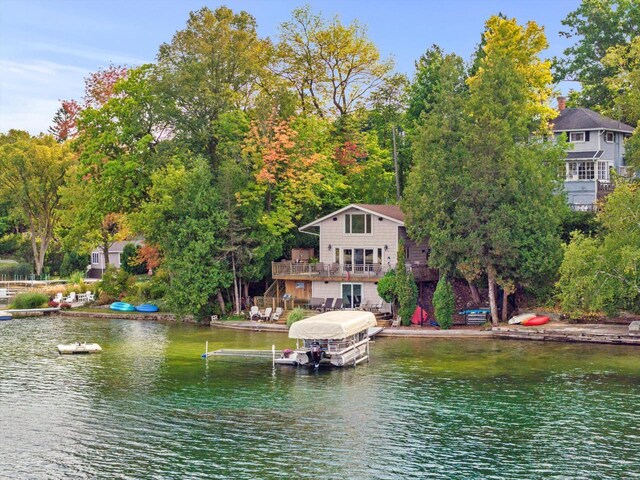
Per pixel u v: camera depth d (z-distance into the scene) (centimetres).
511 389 4788
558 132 9325
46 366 5644
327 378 5178
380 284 7169
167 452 3719
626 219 6016
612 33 11469
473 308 7338
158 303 8669
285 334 7075
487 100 7031
